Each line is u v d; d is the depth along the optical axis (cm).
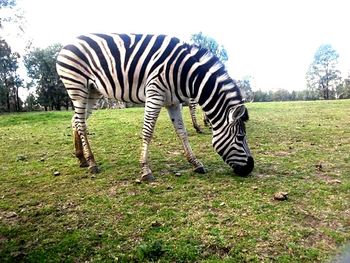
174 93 504
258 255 310
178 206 418
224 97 482
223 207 410
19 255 328
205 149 707
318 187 465
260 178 509
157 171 560
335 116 1172
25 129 1112
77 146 597
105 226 377
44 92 3781
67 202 448
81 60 537
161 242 334
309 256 306
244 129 493
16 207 442
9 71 3634
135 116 1353
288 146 713
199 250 319
